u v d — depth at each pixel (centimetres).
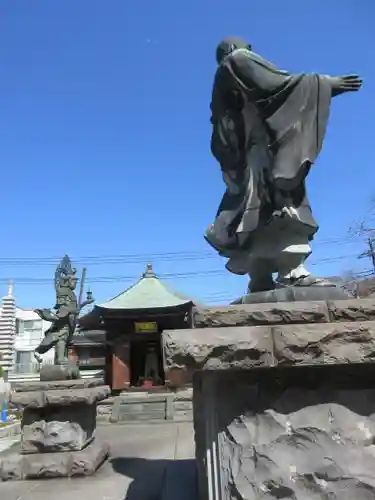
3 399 1883
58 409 764
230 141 468
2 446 1095
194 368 316
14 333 4025
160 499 536
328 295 375
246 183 441
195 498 445
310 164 389
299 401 329
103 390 845
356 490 306
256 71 412
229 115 460
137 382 2970
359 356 312
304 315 339
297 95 407
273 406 330
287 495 311
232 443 333
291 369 337
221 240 474
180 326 2855
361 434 319
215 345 317
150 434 1296
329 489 308
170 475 561
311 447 318
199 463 428
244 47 443
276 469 314
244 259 478
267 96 413
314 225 405
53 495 604
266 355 317
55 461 707
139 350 3048
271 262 432
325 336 316
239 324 343
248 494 314
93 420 853
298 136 397
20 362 4531
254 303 369
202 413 398
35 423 758
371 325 320
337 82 418
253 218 417
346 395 328
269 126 406
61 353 898
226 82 434
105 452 830
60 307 916
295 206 409
